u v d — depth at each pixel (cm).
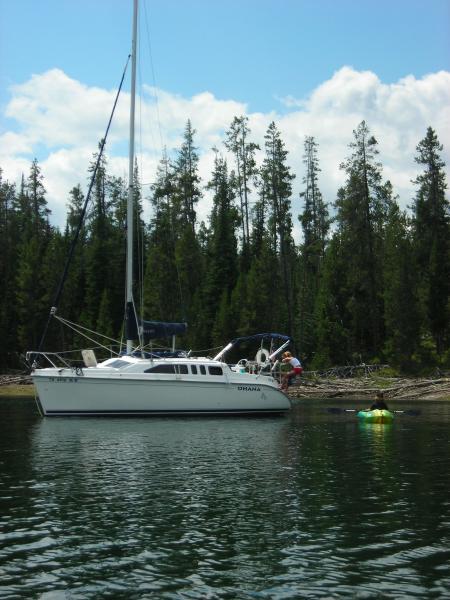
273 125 6519
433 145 6228
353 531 963
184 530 969
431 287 5650
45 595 737
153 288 5956
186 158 7006
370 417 2527
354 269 5834
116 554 866
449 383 4466
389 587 754
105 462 1546
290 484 1291
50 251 6531
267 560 841
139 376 2534
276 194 6525
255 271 5750
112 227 7531
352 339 5697
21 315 6288
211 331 5809
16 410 3172
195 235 6681
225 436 2058
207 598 728
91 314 6431
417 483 1304
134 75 2917
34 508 1094
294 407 3450
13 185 8138
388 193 6241
